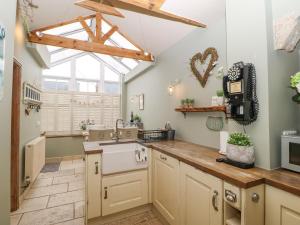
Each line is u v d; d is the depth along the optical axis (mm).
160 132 2918
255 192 1154
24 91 2770
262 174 1253
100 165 2021
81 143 5145
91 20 3994
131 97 5660
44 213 2293
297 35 1315
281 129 1428
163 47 3490
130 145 2660
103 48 3479
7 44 986
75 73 5727
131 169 2191
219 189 1303
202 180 1477
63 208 2414
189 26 2691
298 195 991
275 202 1126
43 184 3227
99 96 5852
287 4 1384
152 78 4098
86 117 5633
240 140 1462
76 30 4570
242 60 1559
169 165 1969
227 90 1628
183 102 2736
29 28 2924
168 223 2002
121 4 1977
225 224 1260
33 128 3445
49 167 4246
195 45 2672
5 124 981
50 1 2508
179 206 1787
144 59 3803
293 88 1375
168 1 2352
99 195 2018
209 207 1405
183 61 2957
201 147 2270
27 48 2998
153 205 2330
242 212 1128
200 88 2574
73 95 5469
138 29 3377
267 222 1177
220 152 1872
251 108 1439
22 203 2541
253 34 1472
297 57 1549
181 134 2961
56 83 5531
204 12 2297
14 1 1065
